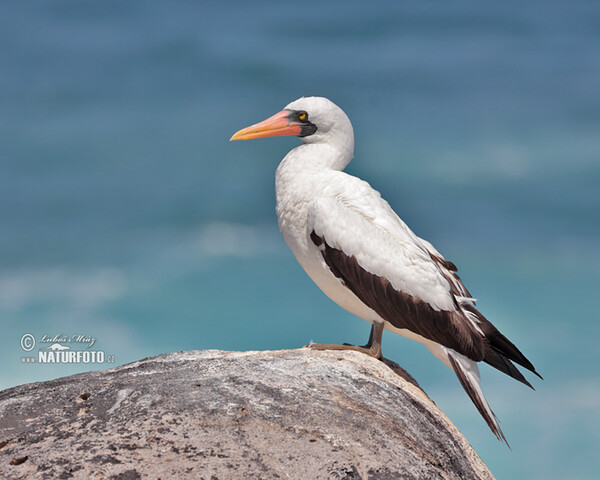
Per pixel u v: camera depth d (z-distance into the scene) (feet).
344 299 39.22
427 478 24.36
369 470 23.56
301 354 33.81
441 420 30.78
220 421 24.67
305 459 23.40
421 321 36.63
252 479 22.11
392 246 36.91
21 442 23.86
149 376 28.71
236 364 30.19
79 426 24.62
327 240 37.45
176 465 22.29
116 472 21.89
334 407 26.76
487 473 30.27
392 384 31.32
